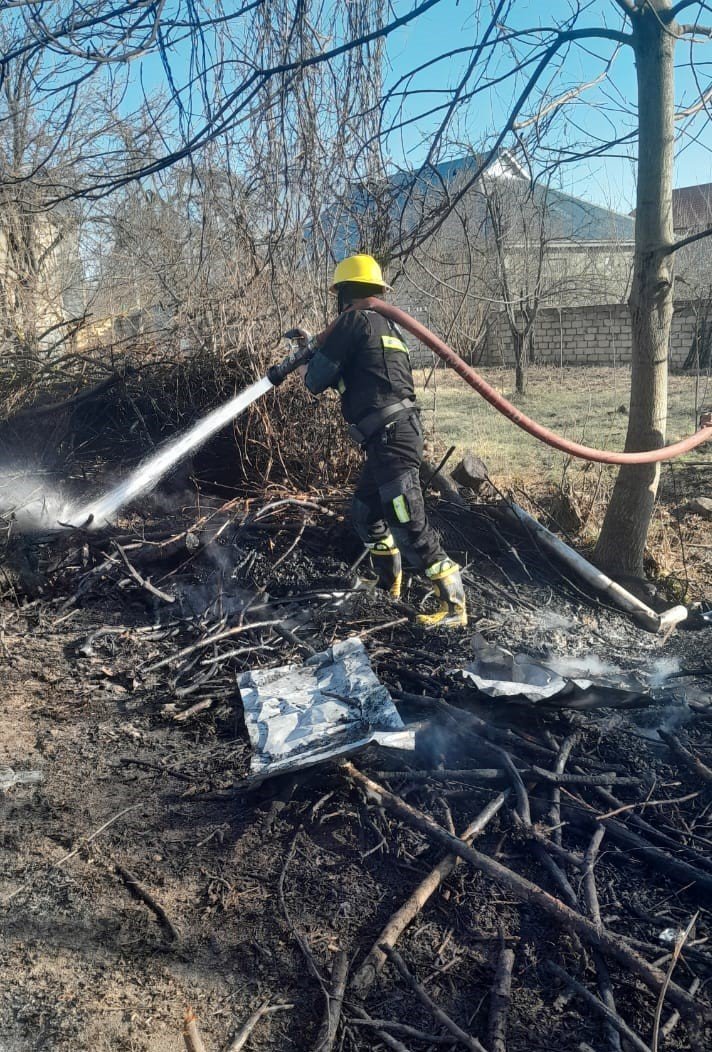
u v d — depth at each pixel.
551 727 3.41
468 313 12.16
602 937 2.31
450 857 2.66
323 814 2.92
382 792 2.93
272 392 5.80
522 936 2.41
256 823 2.89
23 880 2.62
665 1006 2.16
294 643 4.11
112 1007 2.18
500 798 2.91
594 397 13.97
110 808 2.98
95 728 3.48
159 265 8.13
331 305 6.43
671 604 5.08
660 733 3.26
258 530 5.23
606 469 7.11
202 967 2.31
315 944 2.38
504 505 5.49
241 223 6.44
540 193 13.68
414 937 2.41
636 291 4.82
